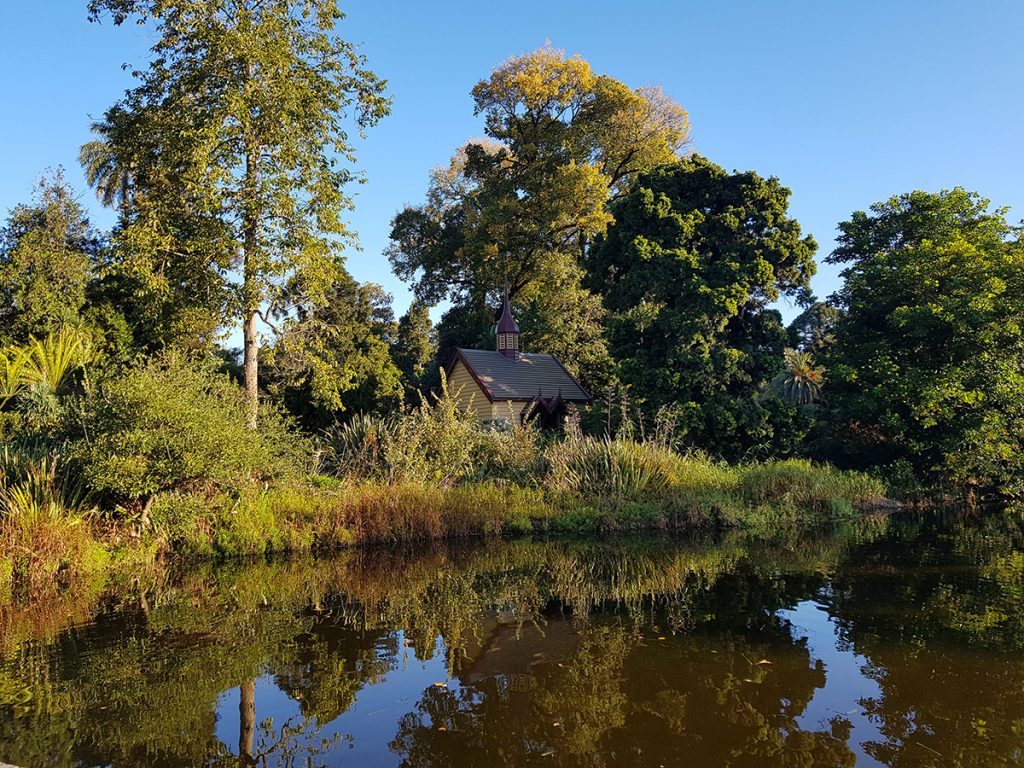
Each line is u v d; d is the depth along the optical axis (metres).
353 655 8.04
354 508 16.22
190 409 13.52
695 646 8.11
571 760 5.38
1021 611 9.35
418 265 52.53
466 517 17.16
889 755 5.33
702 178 28.55
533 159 47.12
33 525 11.88
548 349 37.28
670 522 18.33
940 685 6.76
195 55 19.69
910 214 28.31
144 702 6.68
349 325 33.69
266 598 10.95
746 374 26.80
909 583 11.27
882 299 26.95
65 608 10.33
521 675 7.26
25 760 5.48
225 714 6.39
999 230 26.70
